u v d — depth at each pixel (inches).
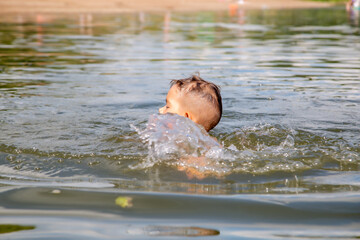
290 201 106.5
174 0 1299.2
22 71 313.4
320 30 652.7
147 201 105.9
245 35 580.4
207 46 467.8
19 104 216.8
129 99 234.7
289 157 141.1
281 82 284.0
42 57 378.3
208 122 170.1
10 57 375.6
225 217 97.3
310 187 116.0
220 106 173.0
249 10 1149.1
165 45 472.7
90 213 99.0
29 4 991.0
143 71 320.5
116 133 170.1
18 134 165.3
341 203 105.1
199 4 1258.0
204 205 104.0
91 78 292.5
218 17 901.8
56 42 479.2
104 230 90.8
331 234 89.2
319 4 1480.1
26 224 93.7
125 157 140.3
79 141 158.2
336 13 1062.4
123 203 105.0
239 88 264.8
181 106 168.9
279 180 121.8
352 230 91.3
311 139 165.0
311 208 102.2
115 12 958.4
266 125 184.5
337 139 164.6
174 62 362.3
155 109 215.2
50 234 89.2
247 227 92.3
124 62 359.6
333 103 227.9
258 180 121.5
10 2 997.2
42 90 252.2
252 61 370.0
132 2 1176.2
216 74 311.0
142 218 96.6
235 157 139.6
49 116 195.6
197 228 92.0
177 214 98.7
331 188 115.4
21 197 108.3
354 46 466.6
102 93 248.2
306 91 257.9
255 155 142.0
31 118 190.7
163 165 133.1
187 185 117.2
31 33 556.1
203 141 151.6
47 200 106.7
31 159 138.3
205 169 129.7
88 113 203.6
